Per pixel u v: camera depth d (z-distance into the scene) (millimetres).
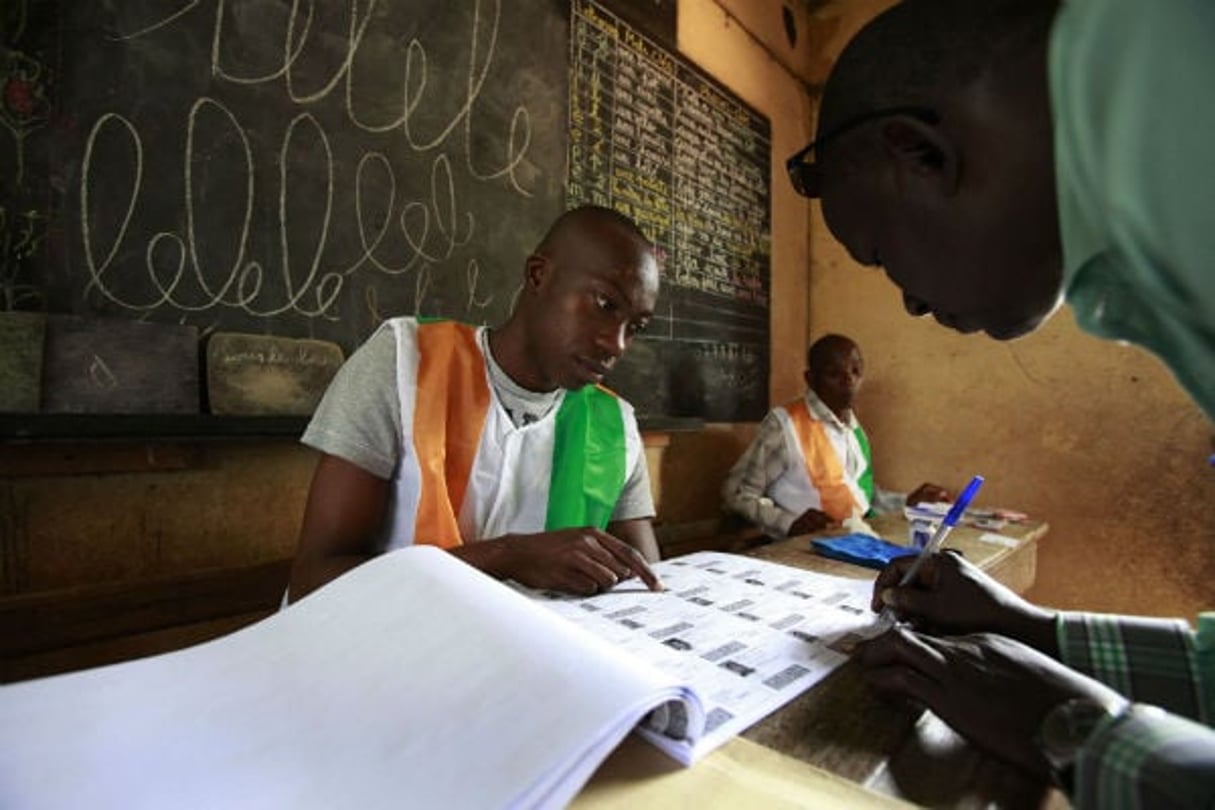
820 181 429
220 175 1187
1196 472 2230
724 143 2525
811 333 3088
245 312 1219
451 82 1559
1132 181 264
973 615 540
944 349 2727
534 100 1767
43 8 1006
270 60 1250
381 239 1425
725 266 2543
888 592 608
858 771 358
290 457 1299
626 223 880
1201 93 246
